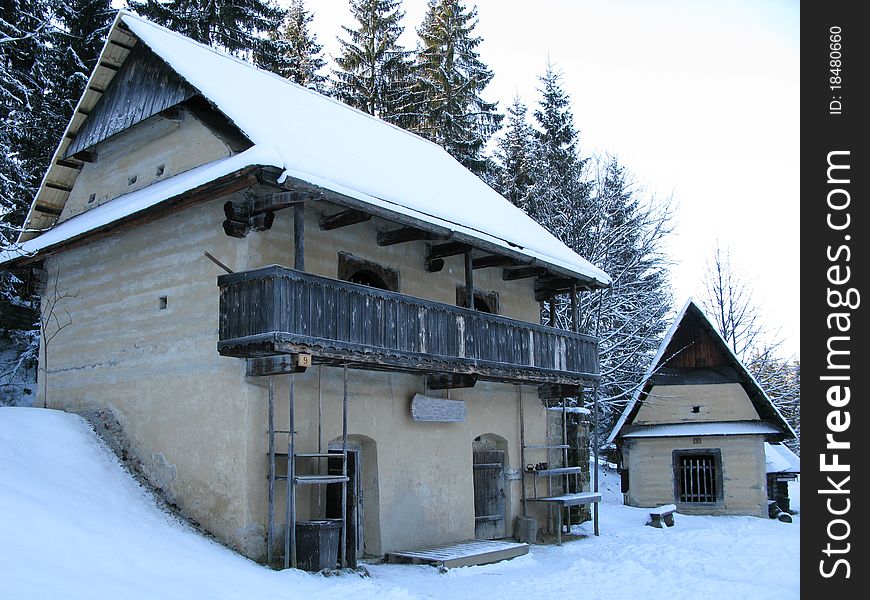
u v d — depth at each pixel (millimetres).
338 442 14016
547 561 15219
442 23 36469
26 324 22281
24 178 21062
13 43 19828
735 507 23750
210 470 12695
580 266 19156
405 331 13812
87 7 24562
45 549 9133
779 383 35250
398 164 16906
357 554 14047
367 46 35094
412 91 34156
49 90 23344
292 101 16953
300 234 12281
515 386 18938
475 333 15570
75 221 16141
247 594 9773
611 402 29688
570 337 18750
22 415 13953
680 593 12062
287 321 11672
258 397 12547
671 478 24375
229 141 13891
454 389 16891
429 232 14711
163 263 14203
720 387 24594
